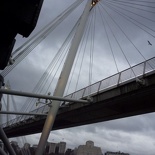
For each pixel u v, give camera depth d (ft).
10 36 14.66
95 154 339.77
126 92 62.69
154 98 60.34
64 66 77.36
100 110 76.69
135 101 65.10
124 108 71.51
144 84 57.41
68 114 87.61
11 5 13.66
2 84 23.93
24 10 13.98
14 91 39.60
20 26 14.20
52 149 387.34
